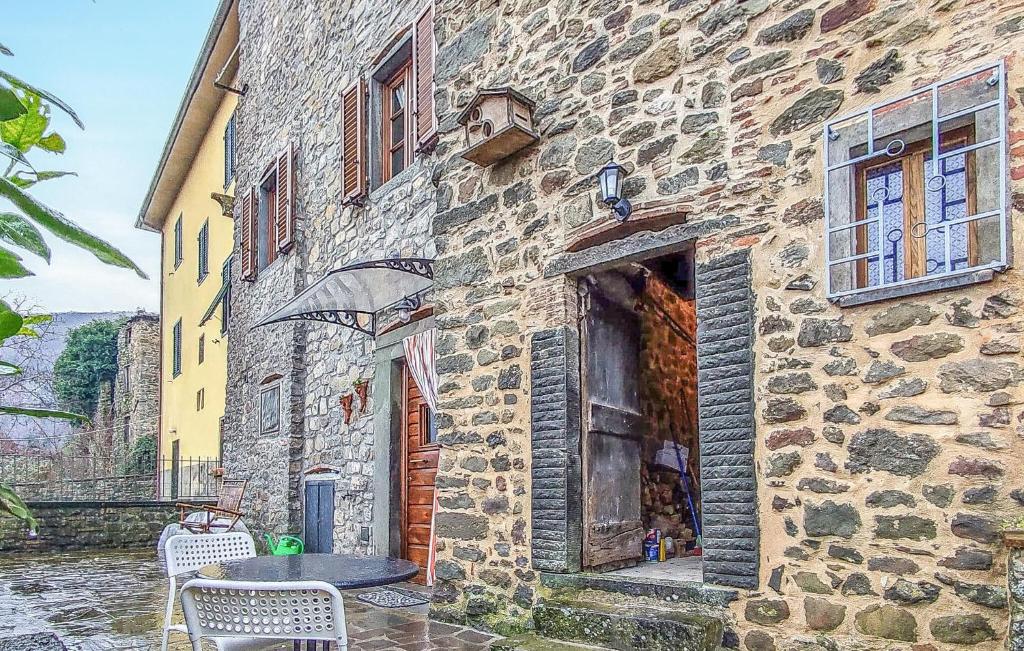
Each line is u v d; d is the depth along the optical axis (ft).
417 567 11.33
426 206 20.29
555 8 14.61
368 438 22.47
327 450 25.18
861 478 10.04
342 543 23.50
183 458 51.19
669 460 17.81
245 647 11.46
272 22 33.17
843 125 10.69
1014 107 9.31
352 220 24.34
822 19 11.08
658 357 18.11
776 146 11.37
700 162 12.16
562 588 13.25
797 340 10.82
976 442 9.22
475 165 15.85
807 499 10.47
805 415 10.62
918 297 9.84
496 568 14.37
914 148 10.32
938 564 9.33
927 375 9.67
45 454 48.60
